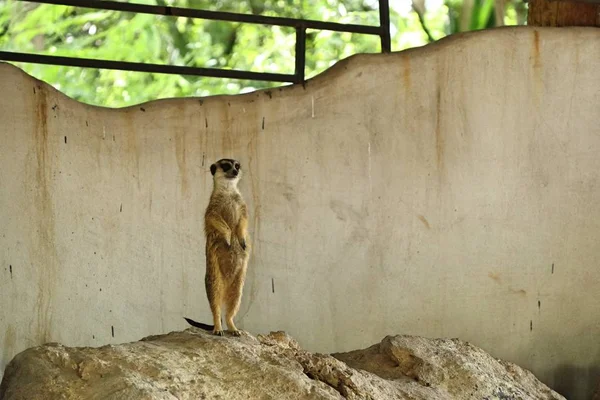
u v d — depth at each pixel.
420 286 11.22
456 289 11.31
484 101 11.43
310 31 20.67
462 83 11.38
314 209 11.01
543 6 12.06
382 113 11.21
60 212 10.28
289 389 8.07
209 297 8.67
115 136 10.55
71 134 10.39
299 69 11.59
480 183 11.41
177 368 7.95
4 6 19.72
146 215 10.58
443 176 11.32
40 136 10.27
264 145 10.94
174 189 10.68
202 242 10.74
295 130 11.02
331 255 11.02
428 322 11.22
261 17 11.43
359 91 11.16
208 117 10.84
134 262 10.50
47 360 7.93
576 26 11.80
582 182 11.67
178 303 10.62
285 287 10.88
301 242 10.95
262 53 20.36
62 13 19.84
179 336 8.53
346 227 11.07
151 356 8.02
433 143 11.30
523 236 11.52
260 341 8.80
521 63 11.53
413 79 11.28
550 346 11.55
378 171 11.18
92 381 7.73
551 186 11.59
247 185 10.84
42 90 10.33
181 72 11.21
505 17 21.31
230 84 20.16
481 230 11.40
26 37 19.62
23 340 10.03
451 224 11.32
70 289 10.27
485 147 11.43
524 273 11.50
